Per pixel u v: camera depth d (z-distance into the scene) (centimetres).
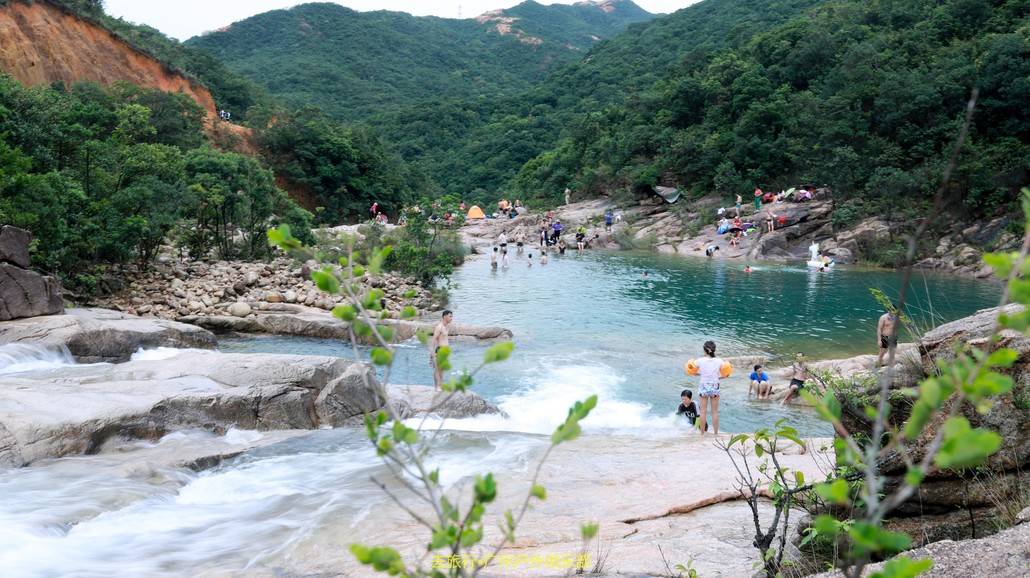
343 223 6775
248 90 8406
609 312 2339
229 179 2855
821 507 495
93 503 740
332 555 614
